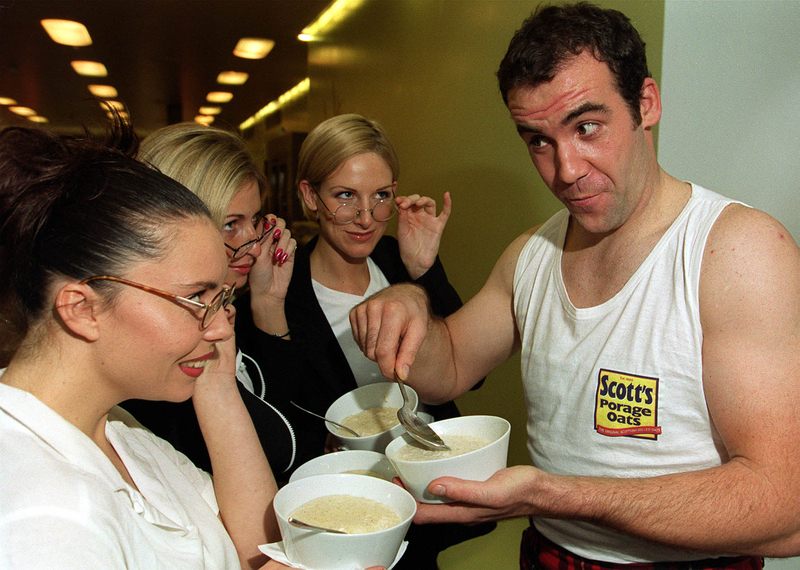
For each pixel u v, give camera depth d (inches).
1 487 23.4
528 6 88.8
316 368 65.4
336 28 181.2
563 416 41.9
